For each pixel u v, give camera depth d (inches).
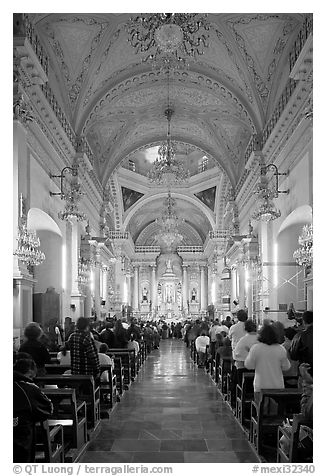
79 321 333.1
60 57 649.6
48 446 205.3
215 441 288.7
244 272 966.4
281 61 660.1
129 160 1412.4
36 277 669.3
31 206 517.0
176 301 1926.7
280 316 672.4
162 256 1966.0
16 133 442.0
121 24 637.9
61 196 629.9
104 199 1077.8
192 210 1716.3
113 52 691.4
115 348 553.3
